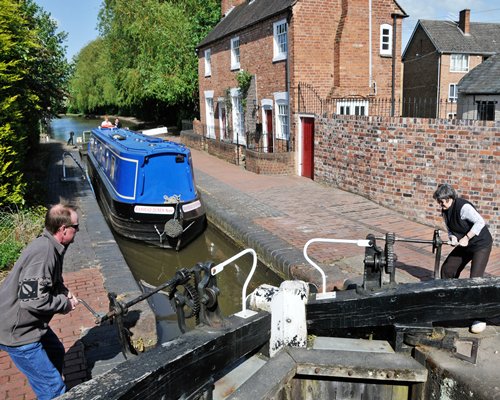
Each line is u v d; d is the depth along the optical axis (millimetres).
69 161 20203
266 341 4156
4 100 8711
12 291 3518
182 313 3678
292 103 16344
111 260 7820
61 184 14914
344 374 3908
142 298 3615
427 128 9727
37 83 12773
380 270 4141
